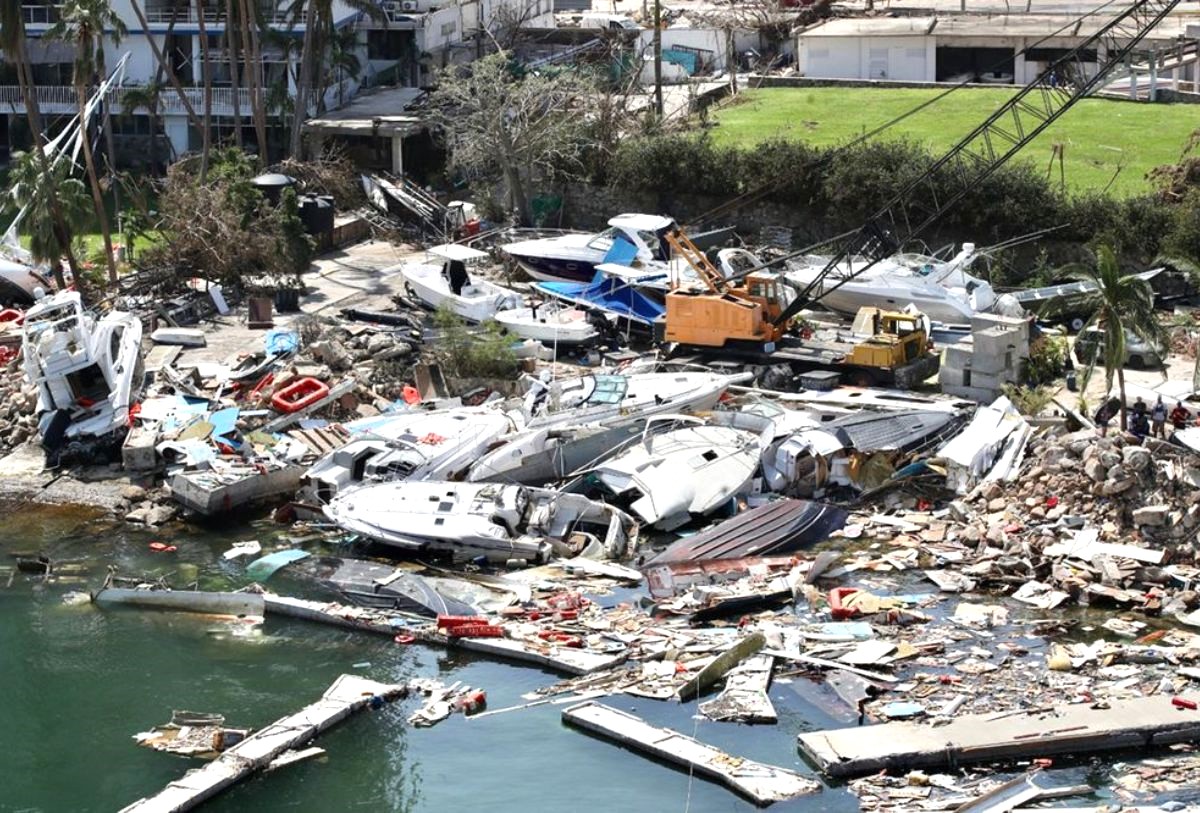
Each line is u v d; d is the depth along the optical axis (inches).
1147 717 1555.1
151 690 1711.4
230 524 2133.4
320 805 1493.6
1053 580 1871.3
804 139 3599.9
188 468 2190.0
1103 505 1991.9
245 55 3506.4
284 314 2874.0
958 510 2059.5
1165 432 2144.4
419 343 2615.7
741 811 1457.9
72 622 1870.1
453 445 2162.9
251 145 3912.4
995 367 2354.8
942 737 1531.7
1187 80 3998.5
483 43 4434.1
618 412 2279.8
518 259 2999.5
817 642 1749.5
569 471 2218.3
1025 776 1482.5
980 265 2979.8
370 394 2429.9
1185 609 1801.2
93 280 3002.0
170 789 1503.4
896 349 2436.0
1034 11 4618.6
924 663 1699.1
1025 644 1737.2
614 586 1923.0
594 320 2760.8
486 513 2011.6
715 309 2507.4
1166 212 2935.5
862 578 1914.4
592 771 1531.7
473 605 1857.8
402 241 3412.9
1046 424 2223.2
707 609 1827.0
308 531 2106.3
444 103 3737.7
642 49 4264.3
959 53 4215.1
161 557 2032.5
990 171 2667.3
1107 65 2495.1
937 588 1882.4
